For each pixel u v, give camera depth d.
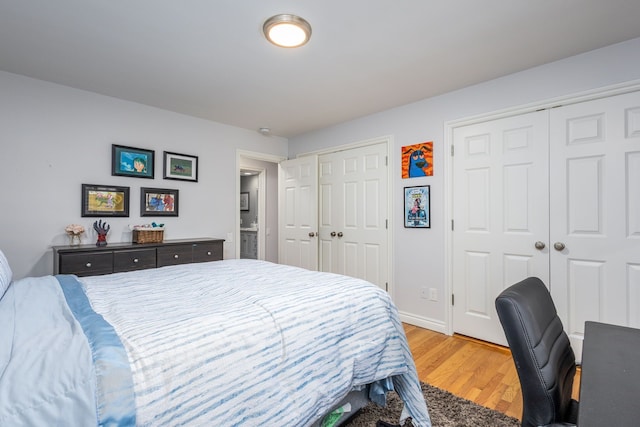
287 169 4.29
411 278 3.10
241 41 1.99
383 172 3.34
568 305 2.22
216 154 3.65
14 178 2.41
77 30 1.86
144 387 0.77
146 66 2.32
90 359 0.77
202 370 0.88
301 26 1.78
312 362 1.14
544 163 2.33
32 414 0.63
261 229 5.18
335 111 3.32
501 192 2.54
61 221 2.60
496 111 2.55
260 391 0.97
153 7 1.65
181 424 0.79
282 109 3.25
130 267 2.60
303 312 1.22
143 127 3.09
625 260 2.02
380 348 1.41
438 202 2.90
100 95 2.83
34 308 1.09
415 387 1.54
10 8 1.65
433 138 2.93
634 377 0.78
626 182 2.02
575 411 1.02
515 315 0.92
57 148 2.60
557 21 1.79
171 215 3.26
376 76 2.50
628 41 2.00
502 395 1.85
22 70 2.37
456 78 2.54
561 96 2.25
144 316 1.09
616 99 2.05
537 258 2.36
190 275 1.83
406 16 1.74
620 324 2.03
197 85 2.65
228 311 1.14
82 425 0.66
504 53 2.15
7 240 2.38
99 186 2.79
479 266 2.66
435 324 2.91
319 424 1.30
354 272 3.60
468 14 1.73
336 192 3.80
